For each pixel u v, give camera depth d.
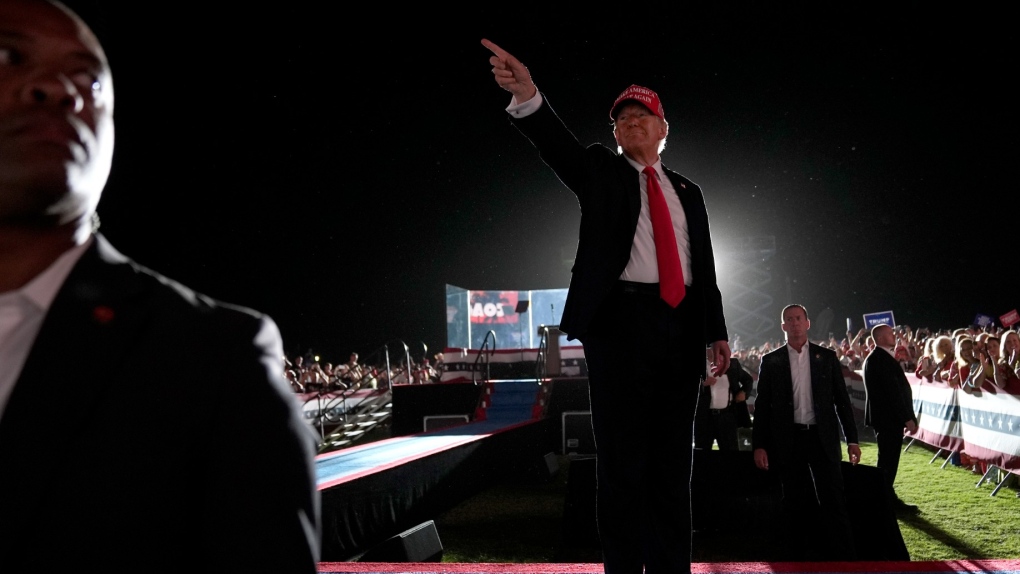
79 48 0.83
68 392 0.71
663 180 2.75
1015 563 3.49
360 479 5.77
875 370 8.13
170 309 0.80
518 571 3.45
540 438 13.02
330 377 20.17
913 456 11.70
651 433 2.59
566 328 2.44
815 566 3.53
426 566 3.55
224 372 0.76
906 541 6.52
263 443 0.73
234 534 0.69
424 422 15.98
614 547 2.47
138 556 0.69
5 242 0.79
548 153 2.51
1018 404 8.08
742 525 6.86
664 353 2.50
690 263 2.66
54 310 0.75
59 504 0.67
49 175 0.76
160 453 0.71
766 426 6.06
